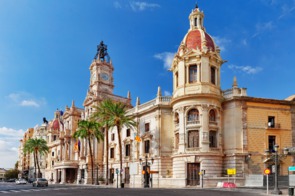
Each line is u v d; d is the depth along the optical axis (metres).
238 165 54.31
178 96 58.16
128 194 34.47
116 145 78.56
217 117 57.22
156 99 66.12
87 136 76.38
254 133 56.22
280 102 58.34
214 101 56.84
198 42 60.50
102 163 86.00
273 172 55.44
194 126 56.03
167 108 64.75
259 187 48.16
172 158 61.00
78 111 110.50
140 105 72.00
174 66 62.94
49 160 128.50
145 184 59.31
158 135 63.47
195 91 57.38
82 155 93.75
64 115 114.56
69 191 40.75
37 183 64.44
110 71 95.81
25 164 182.88
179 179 55.88
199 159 54.47
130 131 73.81
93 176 82.75
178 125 59.44
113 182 75.62
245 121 56.12
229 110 57.66
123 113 65.44
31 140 116.25
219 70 60.69
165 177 61.09
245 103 56.91
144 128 69.12
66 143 108.38
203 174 52.84
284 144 57.44
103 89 92.81
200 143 55.16
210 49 59.28
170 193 35.91
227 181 53.00
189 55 58.84
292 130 58.50
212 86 58.09
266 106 57.97
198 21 64.44
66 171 102.06
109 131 82.31
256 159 55.28
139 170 67.44
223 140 57.31
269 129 57.00
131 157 71.62
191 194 34.22
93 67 95.06
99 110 73.56
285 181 52.03
